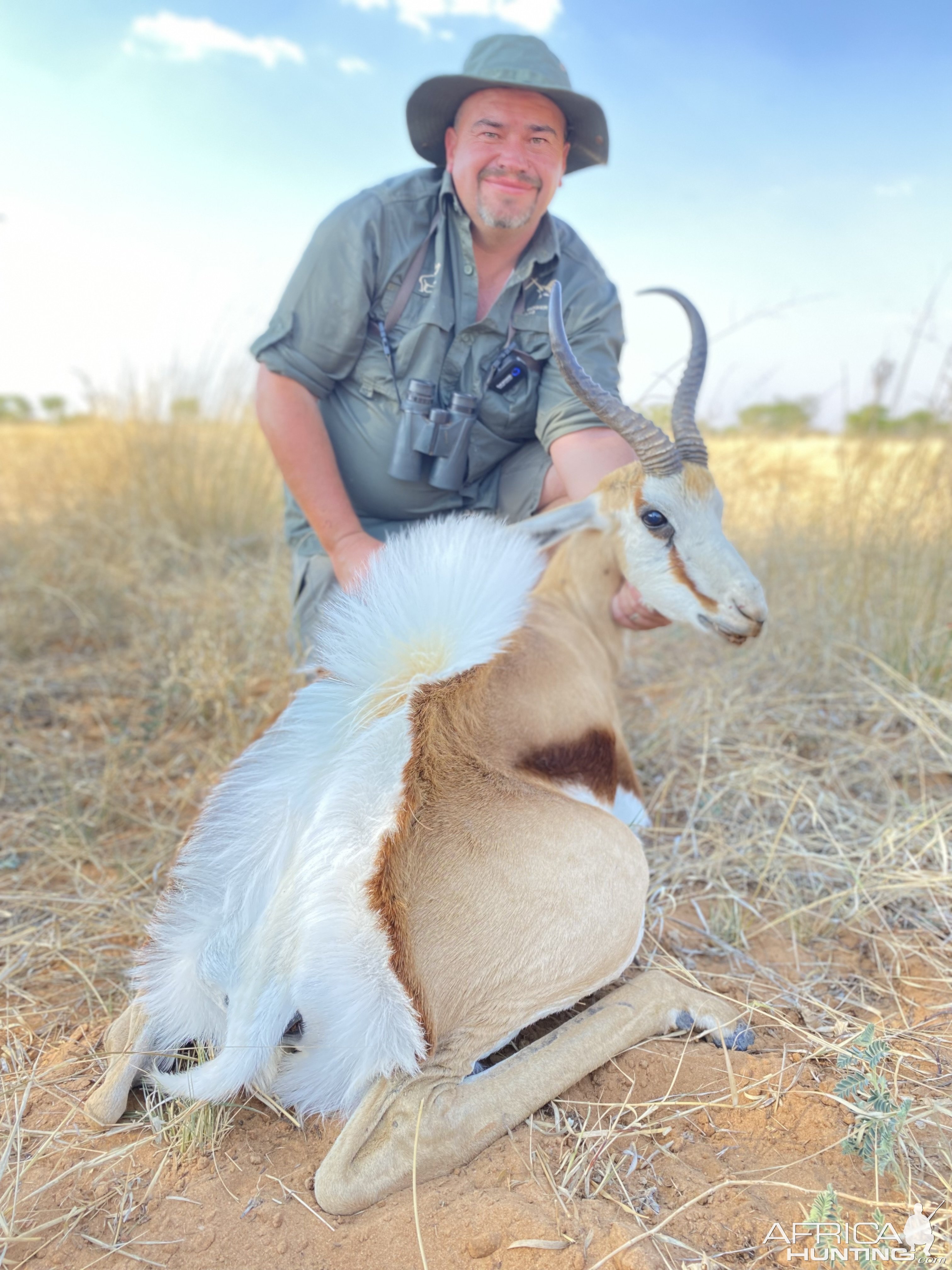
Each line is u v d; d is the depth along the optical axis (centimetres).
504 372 142
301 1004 75
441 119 140
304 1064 79
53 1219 73
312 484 142
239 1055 76
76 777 147
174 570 245
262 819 84
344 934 75
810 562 211
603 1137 80
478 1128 77
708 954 108
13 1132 80
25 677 185
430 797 84
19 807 139
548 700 106
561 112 135
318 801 82
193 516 271
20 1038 94
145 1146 80
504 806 87
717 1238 71
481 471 153
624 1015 90
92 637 210
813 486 246
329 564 156
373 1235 70
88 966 105
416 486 148
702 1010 94
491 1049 82
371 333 141
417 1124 74
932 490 203
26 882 121
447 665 88
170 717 169
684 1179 76
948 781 145
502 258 142
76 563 229
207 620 195
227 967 81
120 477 288
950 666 170
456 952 80
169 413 298
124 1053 83
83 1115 83
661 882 120
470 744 92
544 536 126
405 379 142
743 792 140
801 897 119
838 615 188
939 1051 91
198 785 145
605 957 89
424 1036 75
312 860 78
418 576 91
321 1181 72
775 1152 80
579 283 144
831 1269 68
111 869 124
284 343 141
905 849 123
